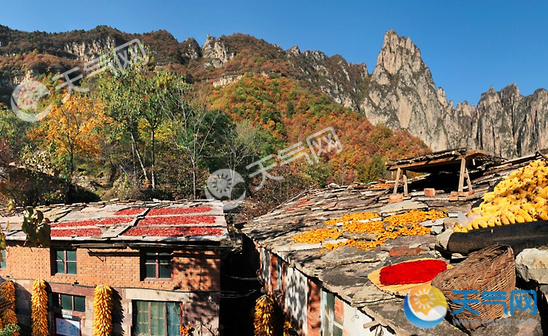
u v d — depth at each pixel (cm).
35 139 3916
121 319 1257
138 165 4444
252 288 1675
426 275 452
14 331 1290
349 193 1442
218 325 1248
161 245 1208
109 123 3919
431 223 695
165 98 3962
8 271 1385
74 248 1317
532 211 489
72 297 1320
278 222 1201
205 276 1245
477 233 483
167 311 1259
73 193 3134
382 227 746
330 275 566
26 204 2297
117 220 1395
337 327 656
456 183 1084
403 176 1141
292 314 924
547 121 18212
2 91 6231
